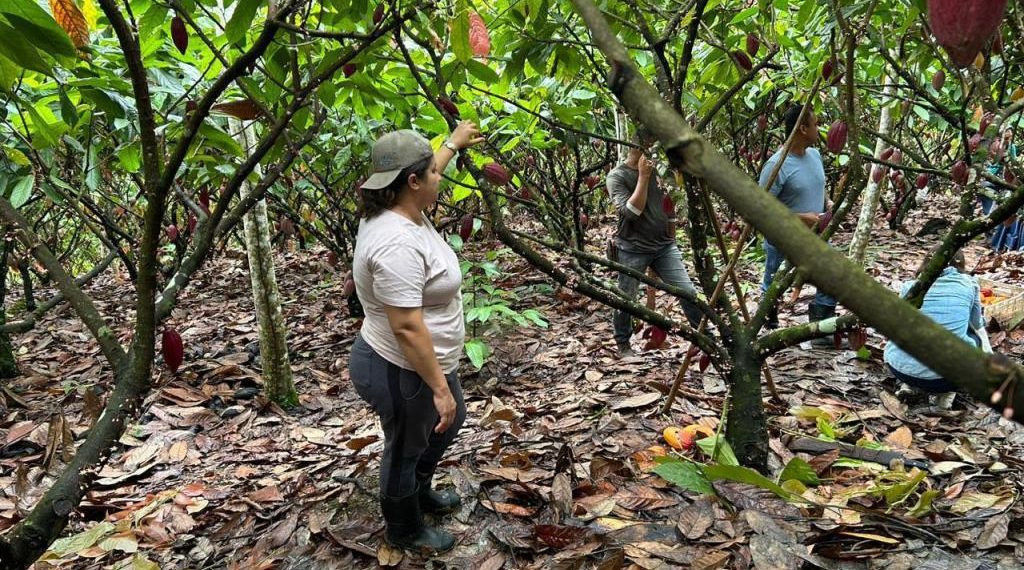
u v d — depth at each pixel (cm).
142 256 108
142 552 254
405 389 212
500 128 426
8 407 424
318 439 347
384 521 251
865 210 354
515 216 984
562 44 246
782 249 36
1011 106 208
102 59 306
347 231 683
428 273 205
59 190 294
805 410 300
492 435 313
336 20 200
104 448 106
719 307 257
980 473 247
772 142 846
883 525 216
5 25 107
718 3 267
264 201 372
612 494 251
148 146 105
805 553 203
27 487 308
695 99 308
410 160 198
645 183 363
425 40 214
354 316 564
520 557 223
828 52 282
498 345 448
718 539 215
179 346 140
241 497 288
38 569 245
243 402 398
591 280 235
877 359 369
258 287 378
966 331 299
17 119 288
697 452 269
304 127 275
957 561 200
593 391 357
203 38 189
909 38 269
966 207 197
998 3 51
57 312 689
